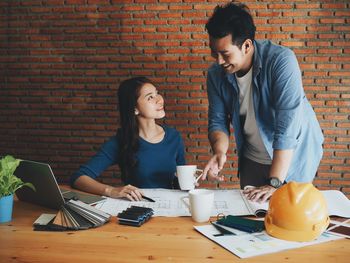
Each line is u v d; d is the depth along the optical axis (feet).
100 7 11.04
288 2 10.45
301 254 3.24
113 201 4.89
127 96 6.13
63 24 11.25
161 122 11.19
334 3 10.34
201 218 4.06
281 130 5.23
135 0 10.87
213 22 4.96
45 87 11.57
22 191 4.91
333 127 10.77
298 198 3.52
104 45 11.17
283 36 10.55
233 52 5.02
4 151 11.96
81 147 11.60
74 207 4.33
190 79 10.95
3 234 3.84
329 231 3.68
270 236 3.60
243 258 3.18
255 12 10.58
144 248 3.44
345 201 4.52
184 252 3.33
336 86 10.59
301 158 6.22
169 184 6.24
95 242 3.60
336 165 10.87
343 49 10.46
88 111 11.48
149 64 11.05
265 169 6.39
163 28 10.87
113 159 6.25
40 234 3.83
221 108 6.37
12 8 11.42
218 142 6.03
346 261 3.11
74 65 11.37
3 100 11.80
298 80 5.34
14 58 11.60
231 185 11.12
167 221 4.15
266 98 5.68
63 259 3.24
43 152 11.77
